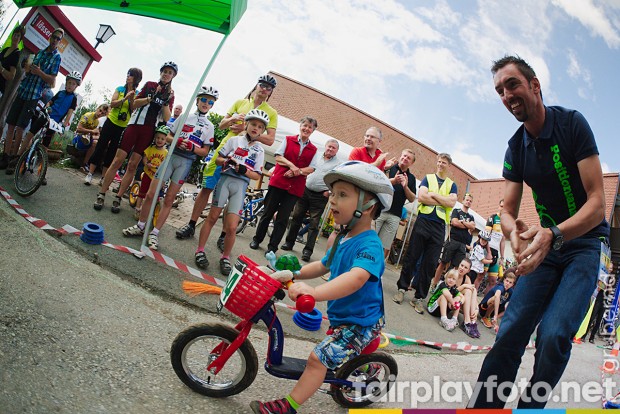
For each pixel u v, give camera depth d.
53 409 1.81
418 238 5.73
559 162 2.21
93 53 8.73
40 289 2.85
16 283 2.81
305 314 3.82
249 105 5.19
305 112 20.80
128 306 3.10
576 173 2.19
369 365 2.73
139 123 5.11
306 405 2.62
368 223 2.36
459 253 6.79
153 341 2.74
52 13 7.29
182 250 4.64
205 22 4.72
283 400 2.17
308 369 2.20
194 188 9.93
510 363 2.26
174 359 2.29
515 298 2.33
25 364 2.03
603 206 2.04
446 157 5.80
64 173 6.27
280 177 5.27
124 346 2.55
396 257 9.77
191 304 3.55
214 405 2.29
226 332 2.27
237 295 2.18
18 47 5.57
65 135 8.94
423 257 5.81
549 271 2.25
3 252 3.21
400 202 5.91
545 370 2.02
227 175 4.39
